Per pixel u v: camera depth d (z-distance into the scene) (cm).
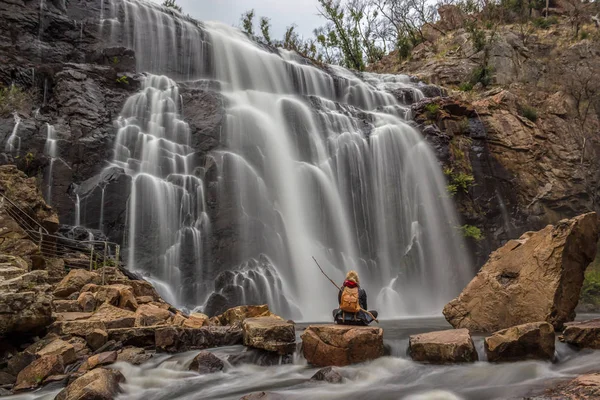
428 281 2738
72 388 713
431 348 823
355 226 2694
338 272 2397
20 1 2575
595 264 3016
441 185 3012
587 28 5000
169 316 1109
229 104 2577
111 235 1903
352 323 941
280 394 707
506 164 3400
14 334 889
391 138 2988
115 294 1140
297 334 1069
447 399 666
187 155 2298
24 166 1894
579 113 3794
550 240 1090
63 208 1861
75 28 2727
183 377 826
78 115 2206
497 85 4434
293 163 2561
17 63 2398
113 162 2153
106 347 924
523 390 663
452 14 5822
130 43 2911
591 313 2433
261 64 3375
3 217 1245
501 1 5562
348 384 759
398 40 5881
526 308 1080
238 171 2266
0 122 1984
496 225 3130
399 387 732
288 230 2372
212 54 3181
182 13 3719
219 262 2067
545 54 4791
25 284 909
